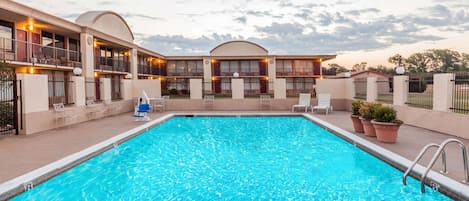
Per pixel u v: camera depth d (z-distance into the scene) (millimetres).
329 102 15258
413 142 7371
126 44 21250
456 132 8141
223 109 17281
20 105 8992
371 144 7141
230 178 5773
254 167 6461
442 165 5316
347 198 4762
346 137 8383
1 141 7945
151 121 12156
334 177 5766
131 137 9133
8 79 8844
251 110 17109
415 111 10070
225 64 31531
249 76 31156
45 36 15922
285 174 5969
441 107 8734
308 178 5719
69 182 5613
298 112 15727
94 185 5445
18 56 14172
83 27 16266
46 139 8234
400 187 5102
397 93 11250
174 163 6824
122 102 16062
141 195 4980
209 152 7848
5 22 13500
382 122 7383
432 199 4566
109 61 21016
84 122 12062
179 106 17391
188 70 32062
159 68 31344
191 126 12484
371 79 13102
